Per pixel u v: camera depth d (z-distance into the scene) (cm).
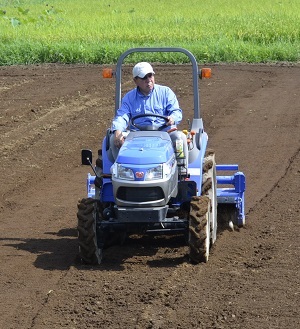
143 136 1628
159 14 7606
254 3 8594
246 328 1278
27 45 5522
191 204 1581
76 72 4859
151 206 1540
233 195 1838
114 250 1717
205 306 1370
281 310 1348
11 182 2367
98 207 1664
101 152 1838
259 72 4706
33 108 3644
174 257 1656
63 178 2425
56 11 8100
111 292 1450
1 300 1431
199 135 1702
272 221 1912
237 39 5912
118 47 5431
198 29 6212
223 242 1753
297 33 5919
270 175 2403
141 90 1694
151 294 1429
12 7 10150
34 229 1902
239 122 3244
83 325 1309
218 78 4472
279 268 1564
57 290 1466
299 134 2992
